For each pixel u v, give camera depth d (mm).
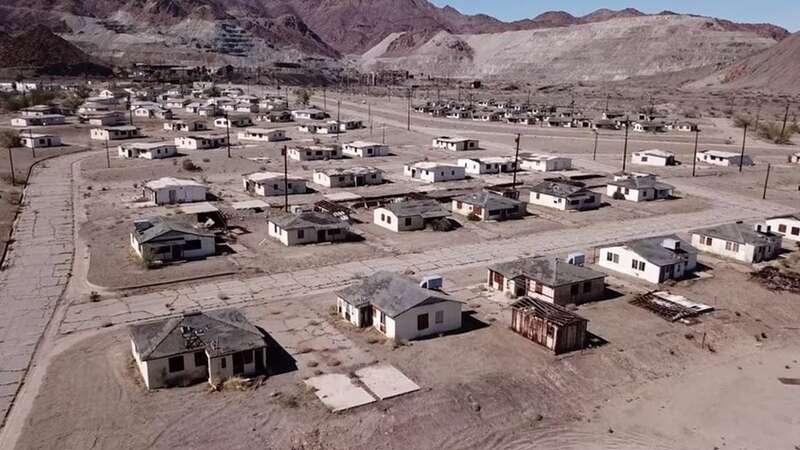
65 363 46125
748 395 45344
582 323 49406
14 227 80625
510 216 90625
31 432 37906
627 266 67000
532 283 59156
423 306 50750
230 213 88250
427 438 38719
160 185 94188
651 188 103938
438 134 179875
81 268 66375
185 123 171625
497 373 45438
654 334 52625
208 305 57250
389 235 80438
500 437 39469
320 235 76688
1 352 47844
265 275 65250
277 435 38094
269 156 136625
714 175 126938
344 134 173875
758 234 74438
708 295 61219
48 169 117500
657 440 39906
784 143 173875
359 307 52312
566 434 40156
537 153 144500
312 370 45469
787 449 39469
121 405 40750
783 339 53906
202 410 40344
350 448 37344
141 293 59844
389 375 44812
